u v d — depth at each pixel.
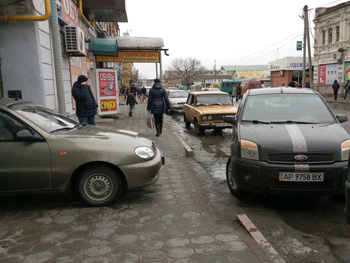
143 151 4.34
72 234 3.44
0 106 4.12
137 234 3.43
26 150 4.00
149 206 4.28
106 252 3.05
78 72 11.90
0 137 4.02
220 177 5.90
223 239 3.29
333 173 3.88
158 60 16.80
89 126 5.20
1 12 6.73
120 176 4.28
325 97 32.84
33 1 6.82
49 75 7.84
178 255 2.98
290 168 3.92
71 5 10.59
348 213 2.70
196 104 11.91
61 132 4.35
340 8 31.52
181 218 3.88
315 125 4.68
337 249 3.19
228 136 10.88
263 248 3.08
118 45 15.82
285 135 4.29
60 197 4.63
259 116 5.09
